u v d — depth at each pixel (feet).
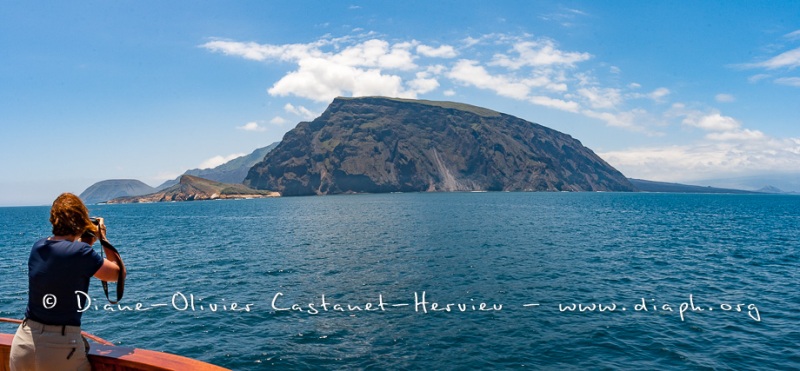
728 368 47.34
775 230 201.67
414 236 176.35
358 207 495.82
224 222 297.94
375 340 56.29
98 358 16.35
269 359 50.62
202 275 99.25
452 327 60.95
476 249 136.26
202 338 57.57
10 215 591.78
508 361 49.67
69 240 16.06
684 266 106.22
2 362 18.35
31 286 15.43
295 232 204.33
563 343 54.70
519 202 613.11
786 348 52.60
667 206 498.28
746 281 89.45
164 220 346.74
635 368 47.60
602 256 121.49
